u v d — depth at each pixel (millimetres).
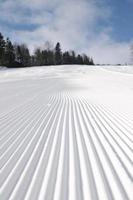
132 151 3678
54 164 3188
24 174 2904
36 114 6914
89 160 3316
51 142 4168
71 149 3781
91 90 15281
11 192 2477
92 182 2666
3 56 74438
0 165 3215
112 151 3680
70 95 12391
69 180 2721
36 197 2365
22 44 89312
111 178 2758
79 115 6641
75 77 33531
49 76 38125
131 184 2604
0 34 75625
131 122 5660
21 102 9891
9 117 6586
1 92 15188
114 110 7293
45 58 87312
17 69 56406
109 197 2346
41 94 13367
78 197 2357
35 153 3627
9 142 4246
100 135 4598
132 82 20875
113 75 32844
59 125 5449
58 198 2342
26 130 5062
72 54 104062
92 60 114750
